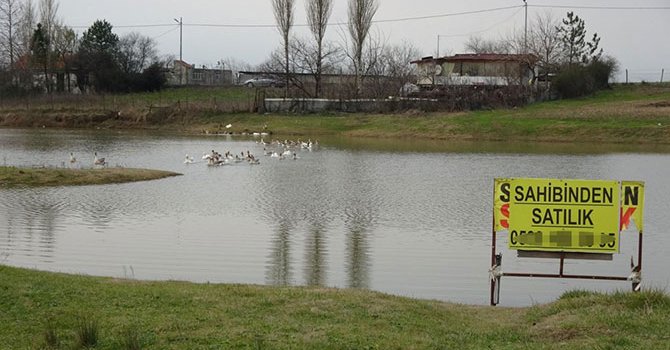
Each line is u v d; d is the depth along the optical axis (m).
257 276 18.14
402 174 41.62
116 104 87.38
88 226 24.73
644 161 48.59
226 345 10.09
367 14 85.38
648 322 11.03
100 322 11.03
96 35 107.81
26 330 10.77
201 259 19.92
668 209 29.22
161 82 100.44
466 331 11.42
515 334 11.22
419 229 24.86
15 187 33.53
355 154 54.56
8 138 66.38
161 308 11.99
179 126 80.25
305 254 20.81
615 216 14.38
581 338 10.73
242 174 41.59
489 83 83.69
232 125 77.50
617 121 67.44
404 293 16.70
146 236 23.14
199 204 30.02
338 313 12.04
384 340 10.48
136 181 37.41
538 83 86.56
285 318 11.58
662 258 20.61
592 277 14.70
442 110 77.81
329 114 80.31
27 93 93.19
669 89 86.88
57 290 12.77
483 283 17.77
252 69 127.81
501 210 14.67
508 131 67.88
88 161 47.09
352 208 29.31
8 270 14.15
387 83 85.19
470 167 45.25
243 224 25.55
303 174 41.72
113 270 18.45
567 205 14.46
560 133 66.38
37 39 95.19
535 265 19.72
